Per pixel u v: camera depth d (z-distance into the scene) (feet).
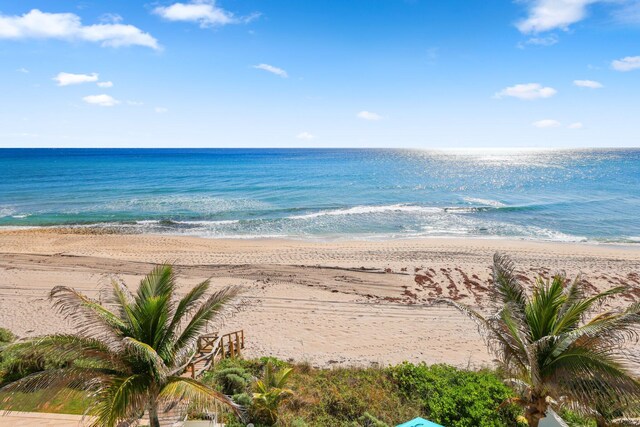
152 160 414.82
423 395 39.34
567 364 23.99
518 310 25.95
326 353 50.08
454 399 37.50
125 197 167.53
